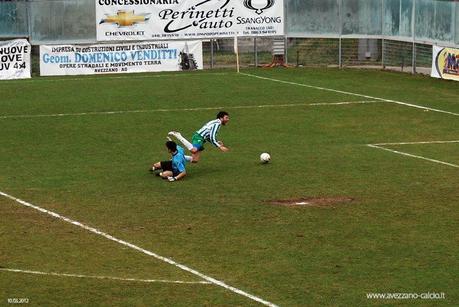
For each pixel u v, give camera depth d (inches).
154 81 4685.0
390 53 5123.0
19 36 4990.2
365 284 1808.6
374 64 5226.4
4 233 2160.4
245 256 1989.4
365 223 2233.0
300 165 2869.1
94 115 3784.5
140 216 2308.1
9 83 4667.8
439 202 2423.7
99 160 2967.5
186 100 4128.9
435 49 4739.2
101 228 2206.0
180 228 2202.3
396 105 3996.1
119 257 1987.0
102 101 4109.3
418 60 4953.3
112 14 5007.4
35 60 5132.9
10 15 4970.5
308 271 1887.3
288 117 3735.2
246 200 2455.7
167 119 3693.4
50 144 3230.8
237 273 1879.9
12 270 1899.6
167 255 2000.5
